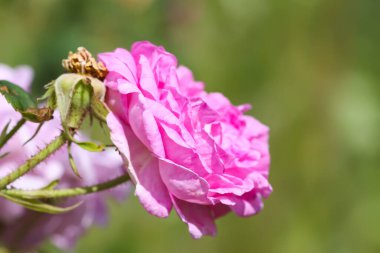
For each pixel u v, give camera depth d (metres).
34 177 0.59
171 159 0.47
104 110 0.47
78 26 0.98
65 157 0.59
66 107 0.47
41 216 0.60
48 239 0.62
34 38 0.98
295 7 1.21
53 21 0.98
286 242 1.22
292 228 1.22
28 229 0.60
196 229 0.48
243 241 1.20
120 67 0.47
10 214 0.59
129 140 0.48
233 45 1.17
